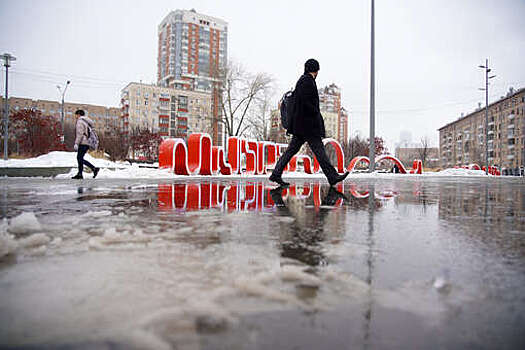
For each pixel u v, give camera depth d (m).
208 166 11.85
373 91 15.20
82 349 0.68
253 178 9.84
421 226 2.13
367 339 0.73
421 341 0.73
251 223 2.19
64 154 14.96
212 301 0.92
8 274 1.13
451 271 1.21
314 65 5.53
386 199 3.94
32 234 1.76
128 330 0.76
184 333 0.75
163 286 1.03
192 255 1.38
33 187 5.56
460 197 4.30
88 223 2.12
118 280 1.07
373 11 15.09
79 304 0.89
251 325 0.79
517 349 0.70
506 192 5.31
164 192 4.60
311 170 16.64
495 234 1.89
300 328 0.78
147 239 1.68
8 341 0.71
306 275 1.13
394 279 1.11
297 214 2.62
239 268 1.21
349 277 1.12
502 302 0.94
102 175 10.02
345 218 2.44
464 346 0.71
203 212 2.69
